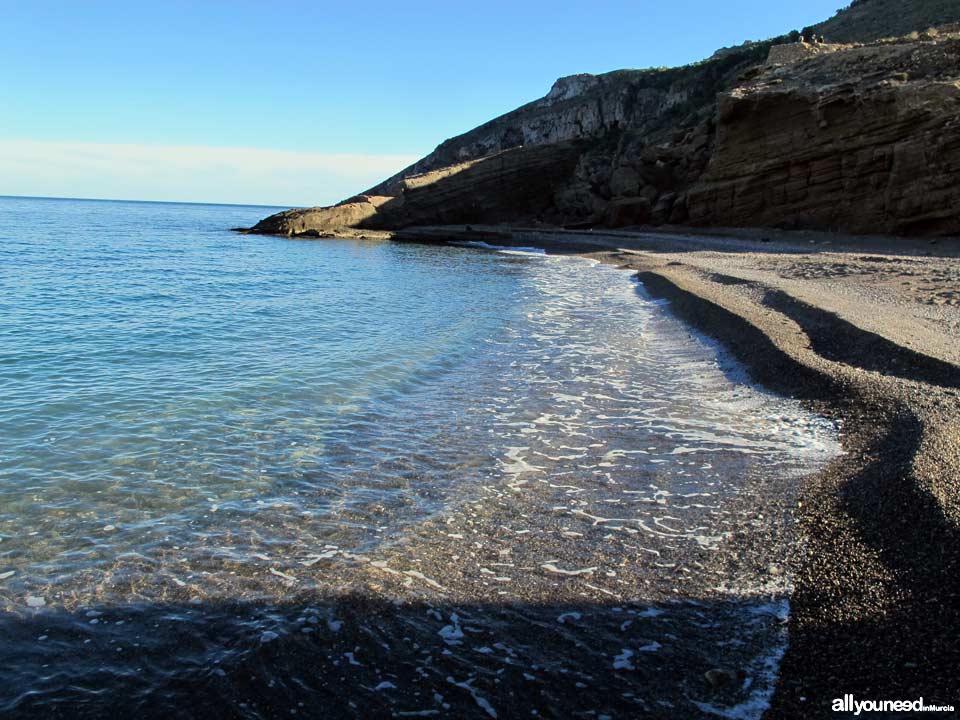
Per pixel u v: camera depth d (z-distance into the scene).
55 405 8.16
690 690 3.14
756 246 29.27
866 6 57.41
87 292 20.16
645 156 48.50
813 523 4.78
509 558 4.52
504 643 3.55
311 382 9.50
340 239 56.62
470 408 8.30
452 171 61.03
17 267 27.47
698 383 9.45
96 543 4.75
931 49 29.39
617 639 3.57
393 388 9.27
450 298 19.53
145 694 3.17
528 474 6.12
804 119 31.95
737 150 35.91
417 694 3.16
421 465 6.36
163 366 10.44
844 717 2.88
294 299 19.25
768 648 3.42
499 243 49.22
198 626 3.73
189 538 4.83
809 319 11.95
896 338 9.60
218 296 19.83
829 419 7.19
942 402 6.88
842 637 3.42
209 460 6.43
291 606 3.92
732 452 6.56
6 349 11.50
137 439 7.00
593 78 90.25
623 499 5.54
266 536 4.87
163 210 178.25
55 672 3.34
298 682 3.24
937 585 3.66
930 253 22.44
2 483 5.75
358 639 3.59
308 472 6.16
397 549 4.66
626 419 7.81
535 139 87.44
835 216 30.77
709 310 13.98
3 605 3.95
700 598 3.95
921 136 26.17
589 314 16.19
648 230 43.62
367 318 15.66
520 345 12.34
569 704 3.08
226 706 3.09
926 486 4.77
